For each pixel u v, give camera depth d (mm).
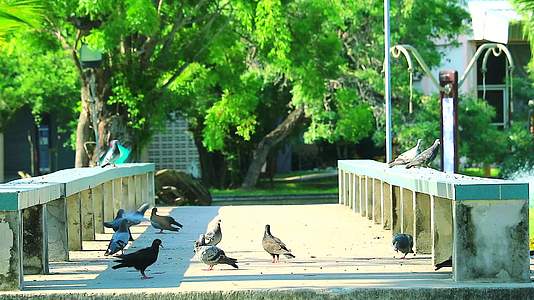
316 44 32156
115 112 30281
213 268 13070
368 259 13891
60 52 32969
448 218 12891
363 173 20047
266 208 23484
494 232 11562
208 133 34594
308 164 54812
